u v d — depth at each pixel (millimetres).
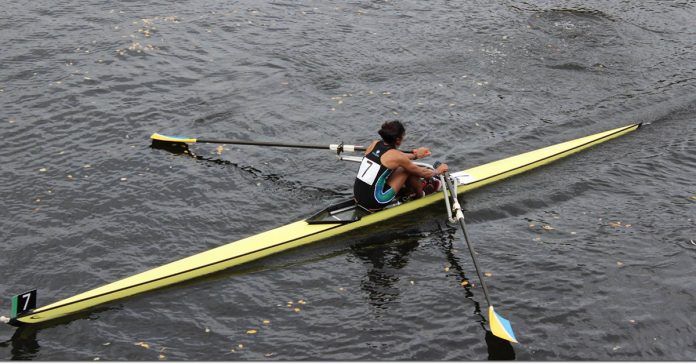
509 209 17016
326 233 15727
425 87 23031
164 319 13219
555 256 15000
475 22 27688
